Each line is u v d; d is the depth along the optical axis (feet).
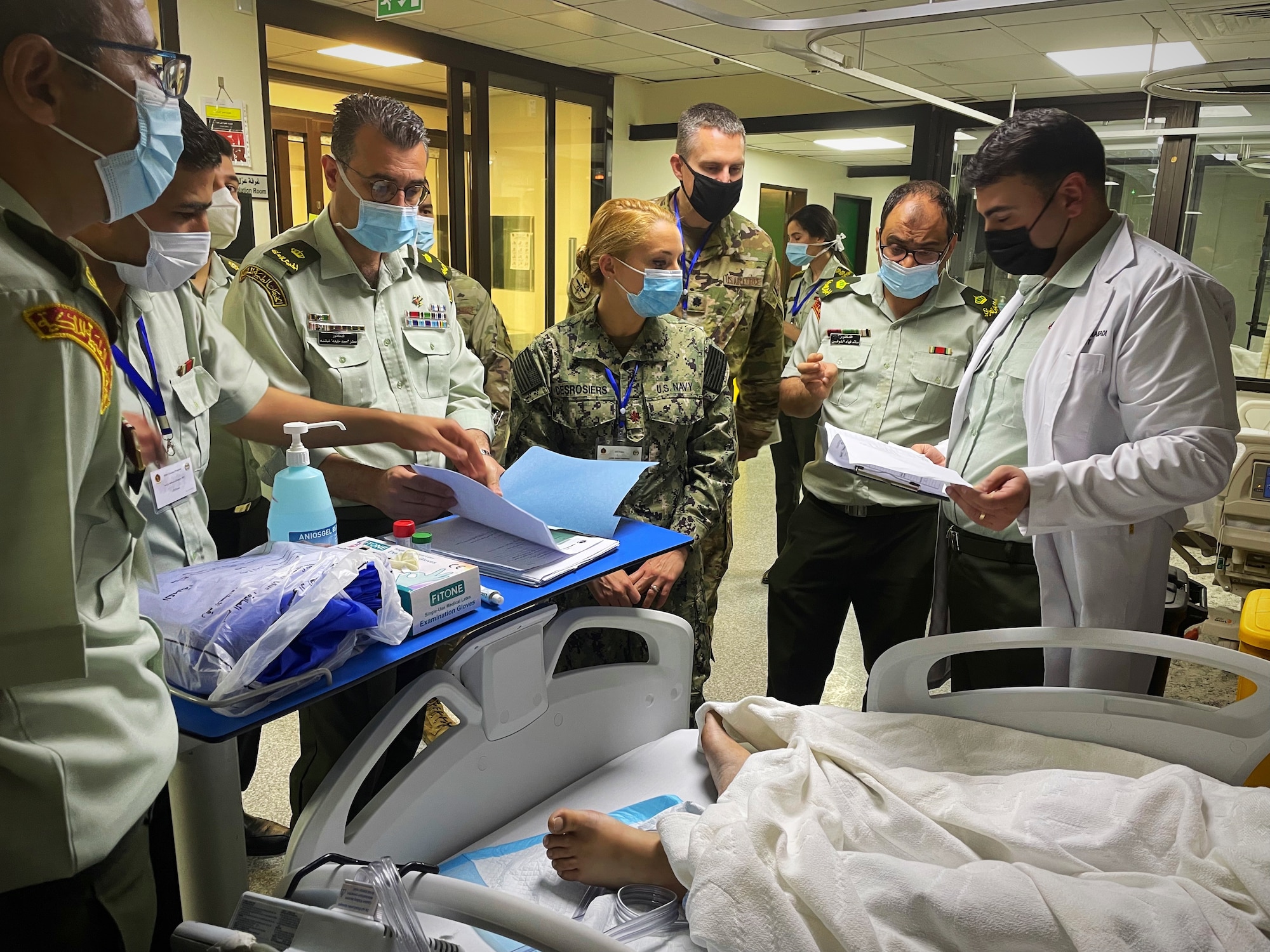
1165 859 3.35
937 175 19.42
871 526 6.81
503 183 19.54
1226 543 9.62
